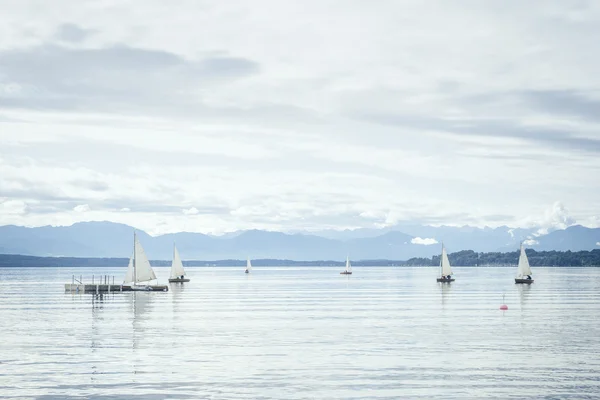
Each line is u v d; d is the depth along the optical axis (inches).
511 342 3120.1
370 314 4547.2
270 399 2111.2
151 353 2859.3
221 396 2148.1
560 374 2413.9
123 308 5088.6
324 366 2564.0
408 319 4175.7
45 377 2400.3
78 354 2842.0
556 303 5536.4
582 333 3432.6
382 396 2133.4
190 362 2655.0
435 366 2554.1
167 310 4913.9
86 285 7381.9
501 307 4899.1
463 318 4227.4
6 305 5388.8
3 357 2770.7
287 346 3031.5
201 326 3811.5
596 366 2549.2
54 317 4352.9
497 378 2357.3
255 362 2642.7
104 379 2367.1
